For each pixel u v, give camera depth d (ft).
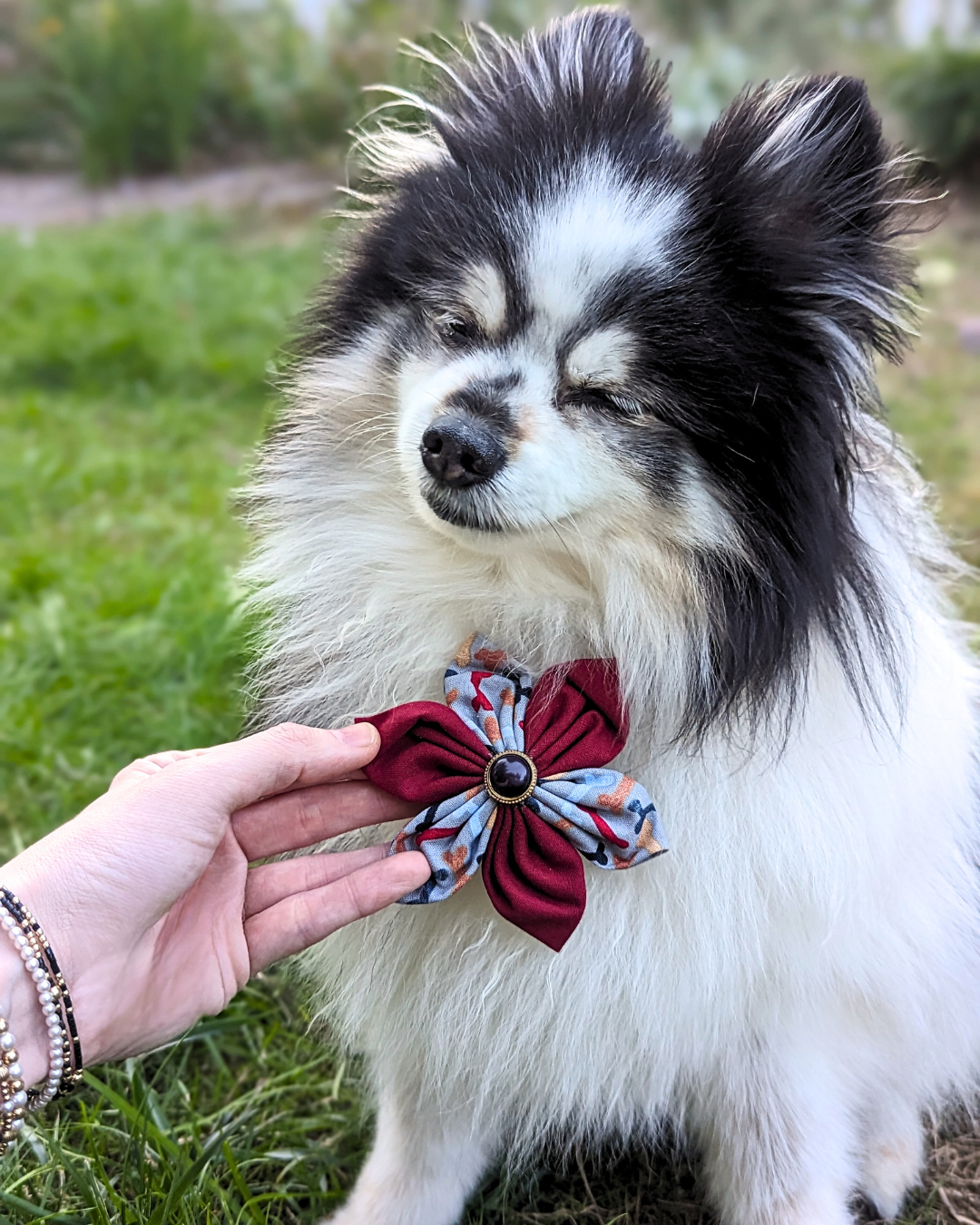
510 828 1.50
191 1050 2.10
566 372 1.62
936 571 1.88
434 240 1.72
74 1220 1.71
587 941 1.61
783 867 1.59
